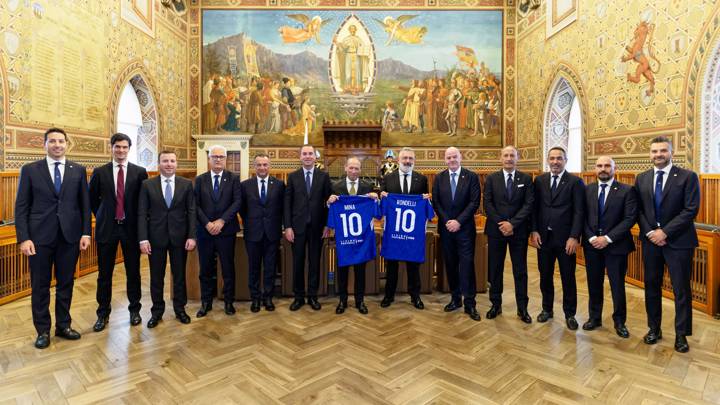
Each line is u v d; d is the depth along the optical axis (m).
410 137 9.90
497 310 3.97
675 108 5.11
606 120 6.43
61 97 5.73
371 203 4.15
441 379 2.74
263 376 2.77
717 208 4.56
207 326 3.72
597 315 3.65
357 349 3.21
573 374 2.81
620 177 6.11
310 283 4.23
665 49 5.24
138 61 7.63
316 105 9.86
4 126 4.86
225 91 9.73
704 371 2.85
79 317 3.93
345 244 4.07
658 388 2.62
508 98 9.77
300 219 4.14
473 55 9.80
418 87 9.87
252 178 4.19
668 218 3.25
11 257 4.43
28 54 5.18
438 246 4.91
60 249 3.35
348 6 9.80
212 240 4.05
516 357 3.07
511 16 9.69
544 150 8.45
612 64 6.26
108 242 3.57
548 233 3.75
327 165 9.20
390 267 4.26
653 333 3.34
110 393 2.54
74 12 5.95
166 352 3.14
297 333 3.55
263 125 9.81
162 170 3.72
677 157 5.09
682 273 3.20
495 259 3.94
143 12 7.78
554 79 7.95
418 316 4.01
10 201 4.91
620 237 3.43
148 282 5.21
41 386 2.62
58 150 3.29
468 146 9.89
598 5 6.55
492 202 3.95
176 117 9.14
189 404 2.43
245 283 4.57
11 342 3.32
